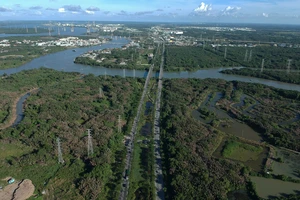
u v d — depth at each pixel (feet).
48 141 390.83
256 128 479.82
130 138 422.00
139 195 294.66
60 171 327.47
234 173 332.80
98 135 413.18
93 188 295.48
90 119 481.87
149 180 318.65
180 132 435.12
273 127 474.90
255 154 392.68
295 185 320.70
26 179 308.40
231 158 379.76
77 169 332.60
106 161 345.72
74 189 298.56
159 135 440.86
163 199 291.17
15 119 495.82
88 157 354.54
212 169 341.41
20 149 377.30
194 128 454.81
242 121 507.71
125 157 365.61
